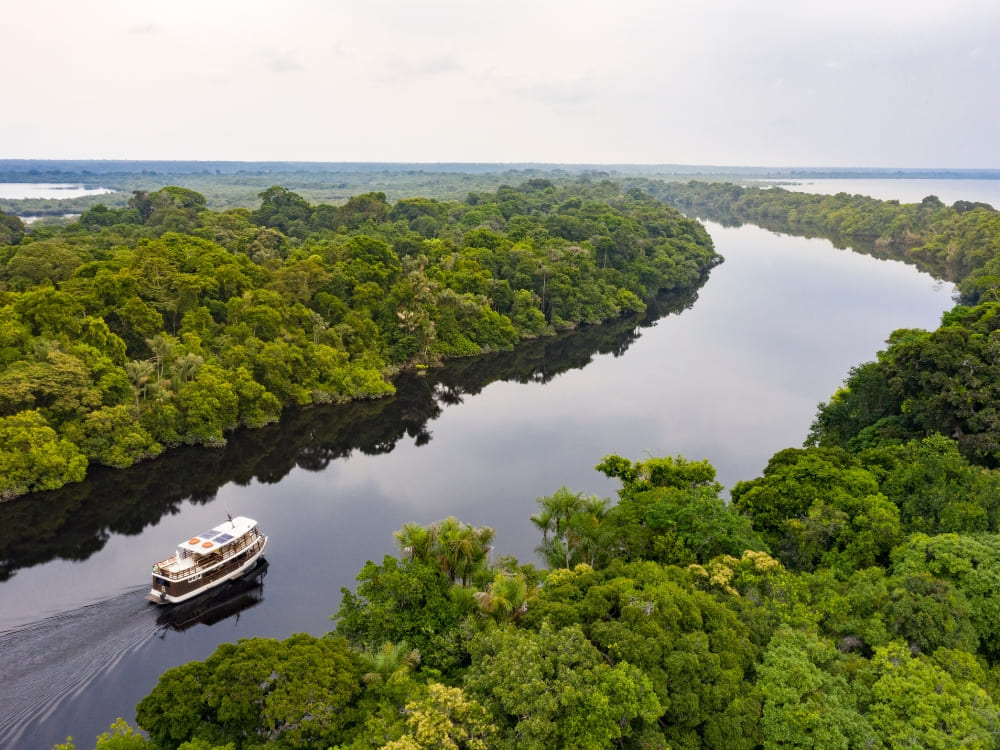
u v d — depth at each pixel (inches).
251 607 2190.0
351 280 5073.8
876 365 3095.5
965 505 1919.3
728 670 1280.8
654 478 2257.6
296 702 1165.1
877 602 1526.8
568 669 1176.8
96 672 1834.4
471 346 5378.9
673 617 1332.4
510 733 1114.1
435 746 1061.8
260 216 7691.9
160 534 2659.9
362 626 1576.0
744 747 1209.4
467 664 1472.7
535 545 2554.1
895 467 2283.5
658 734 1159.0
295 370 4119.1
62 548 2541.8
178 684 1207.6
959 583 1583.4
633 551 1871.3
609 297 6727.4
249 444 3590.1
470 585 1791.3
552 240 7293.3
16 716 1647.4
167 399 3405.5
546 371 5044.3
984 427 2508.6
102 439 3134.8
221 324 4200.3
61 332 3348.9
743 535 1833.2
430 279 5644.7
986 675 1409.9
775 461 2385.6
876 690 1284.4
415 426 3912.4
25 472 2834.6
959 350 2753.4
